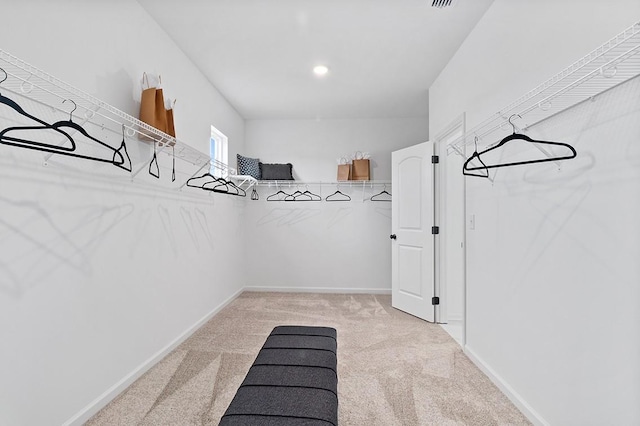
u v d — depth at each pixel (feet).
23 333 5.13
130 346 7.70
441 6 8.03
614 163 4.53
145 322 8.29
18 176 5.05
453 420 6.47
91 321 6.49
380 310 13.96
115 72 7.22
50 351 5.59
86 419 6.30
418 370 8.50
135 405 6.86
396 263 14.24
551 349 5.81
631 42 4.28
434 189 12.55
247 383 4.97
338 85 13.00
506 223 7.29
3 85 4.85
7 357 4.90
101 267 6.76
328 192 17.35
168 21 8.75
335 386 5.11
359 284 17.21
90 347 6.47
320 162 17.38
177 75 9.99
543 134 6.08
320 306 14.49
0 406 4.80
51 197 5.61
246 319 12.57
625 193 4.36
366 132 17.26
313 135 17.40
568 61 5.38
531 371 6.40
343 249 17.28
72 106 6.07
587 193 5.00
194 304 11.15
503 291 7.43
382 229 17.16
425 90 13.50
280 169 16.97
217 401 7.04
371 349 9.84
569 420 5.38
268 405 4.41
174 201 9.78
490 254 8.02
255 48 10.11
